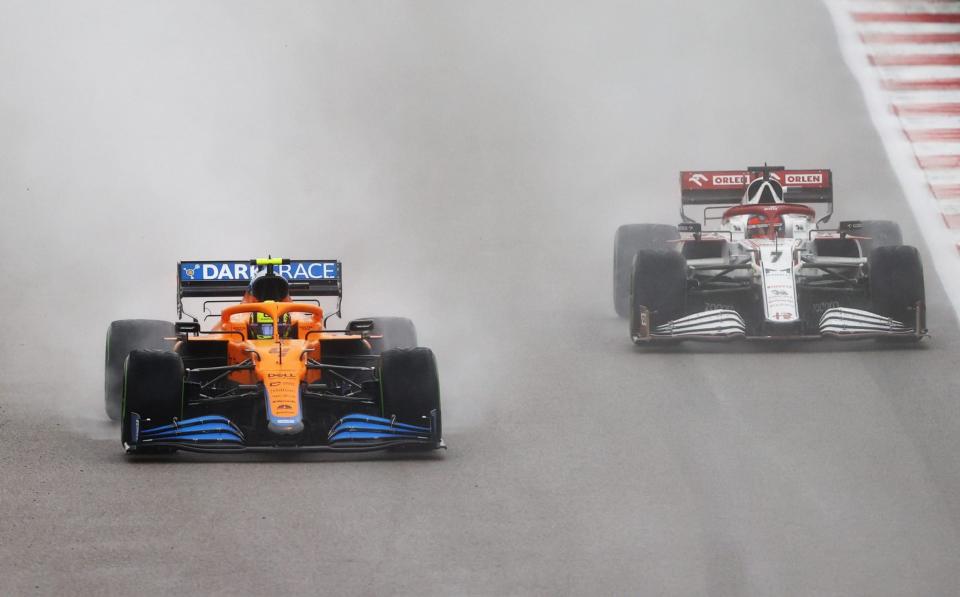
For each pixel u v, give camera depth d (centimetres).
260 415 4934
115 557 3584
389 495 4228
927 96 11875
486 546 3731
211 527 3856
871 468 4556
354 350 5256
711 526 3931
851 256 7250
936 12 13338
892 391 5684
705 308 7131
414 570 3525
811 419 5250
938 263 8712
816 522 3972
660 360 6450
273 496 4191
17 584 3366
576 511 4078
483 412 5500
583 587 3416
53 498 4134
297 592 3344
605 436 5047
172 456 4731
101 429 5184
